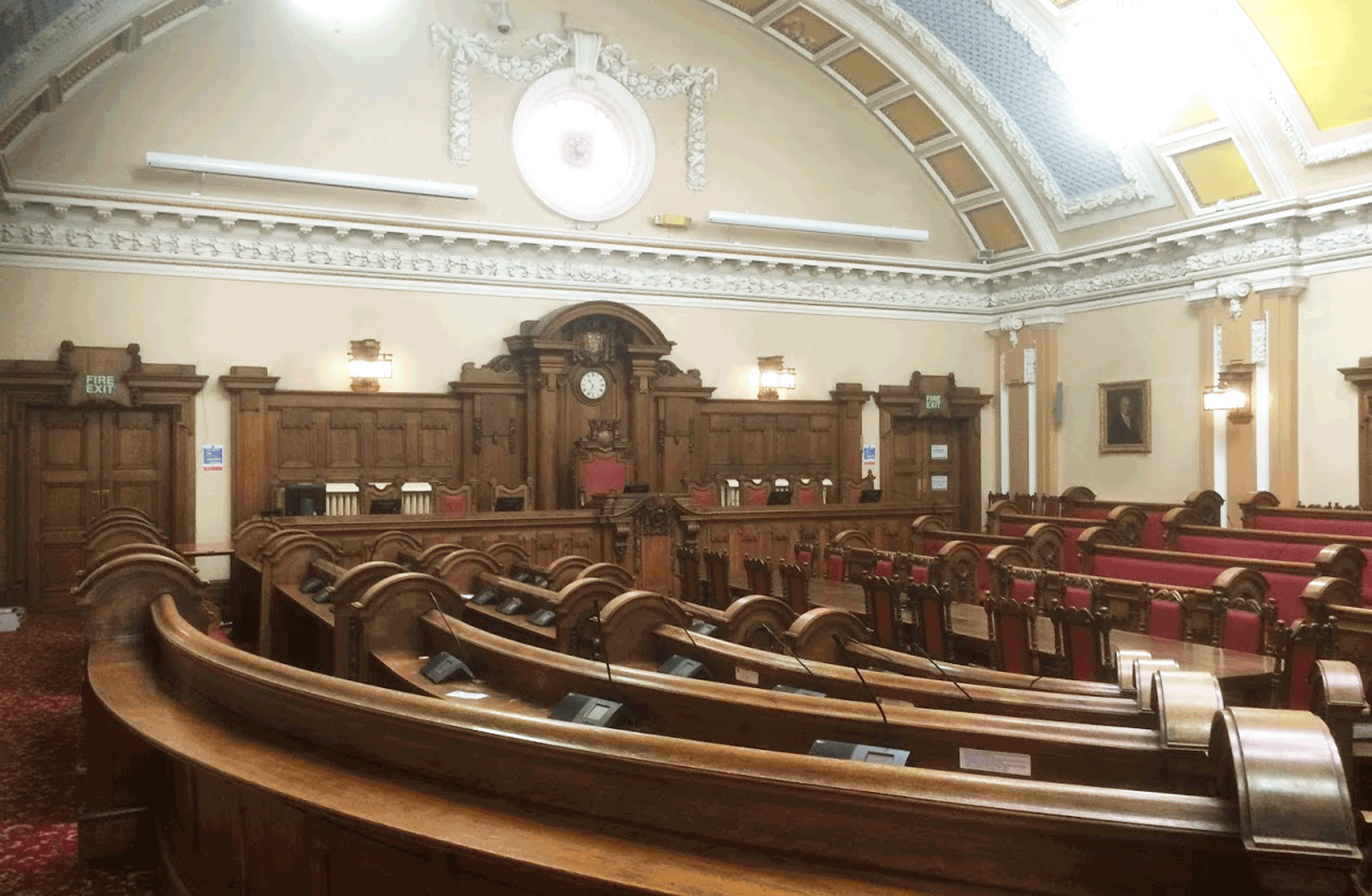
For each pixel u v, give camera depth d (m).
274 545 8.55
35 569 13.02
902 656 5.00
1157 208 15.63
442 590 5.42
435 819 2.47
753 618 5.60
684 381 16.17
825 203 17.28
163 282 13.31
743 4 16.19
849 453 17.50
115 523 9.45
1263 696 5.76
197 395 13.51
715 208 16.45
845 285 17.59
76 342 12.87
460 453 14.98
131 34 12.11
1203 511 13.34
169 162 12.85
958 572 9.33
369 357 14.14
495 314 15.16
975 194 17.78
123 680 4.21
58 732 6.98
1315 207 13.79
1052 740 2.95
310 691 3.13
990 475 18.81
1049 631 7.16
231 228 13.53
